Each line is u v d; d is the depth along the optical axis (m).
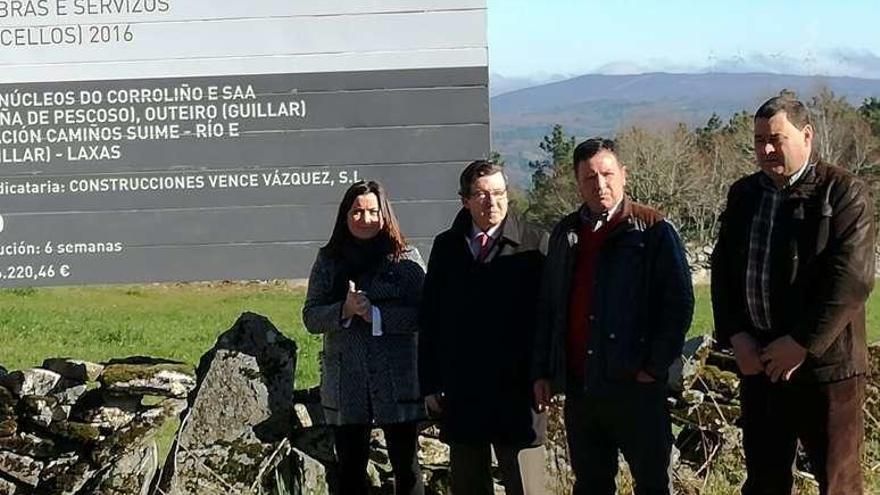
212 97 6.97
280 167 6.98
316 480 5.86
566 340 4.95
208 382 5.82
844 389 4.56
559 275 4.95
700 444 6.23
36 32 6.98
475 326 5.16
